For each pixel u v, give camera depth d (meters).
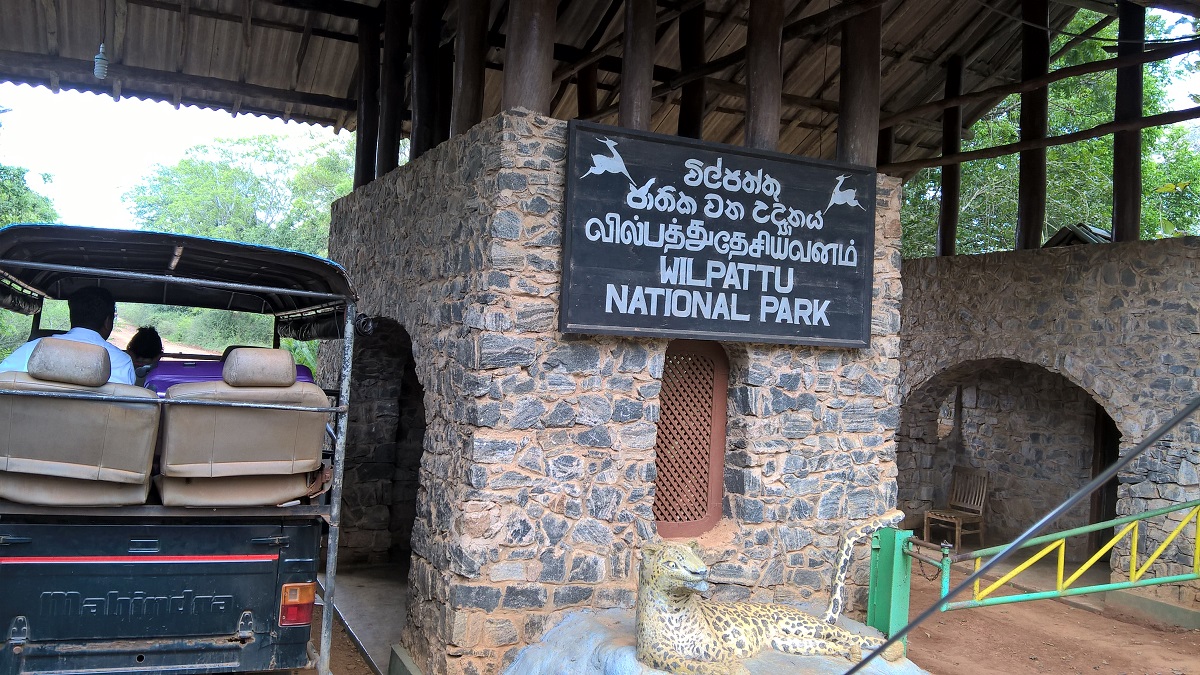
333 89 11.70
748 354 6.23
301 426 4.16
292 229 26.16
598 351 5.74
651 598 4.89
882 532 5.83
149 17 10.17
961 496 11.80
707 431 6.42
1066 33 10.11
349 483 9.18
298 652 4.24
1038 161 9.87
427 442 6.30
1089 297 8.95
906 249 18.28
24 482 3.74
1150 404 8.38
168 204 27.75
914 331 10.86
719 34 10.66
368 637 6.97
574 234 5.53
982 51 11.48
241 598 4.16
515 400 5.48
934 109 10.27
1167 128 19.12
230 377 4.05
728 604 5.41
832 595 5.88
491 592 5.41
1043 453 10.97
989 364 10.27
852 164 6.44
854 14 6.78
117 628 3.96
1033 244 9.88
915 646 7.26
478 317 5.47
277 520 4.26
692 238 5.89
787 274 6.23
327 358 10.00
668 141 5.81
